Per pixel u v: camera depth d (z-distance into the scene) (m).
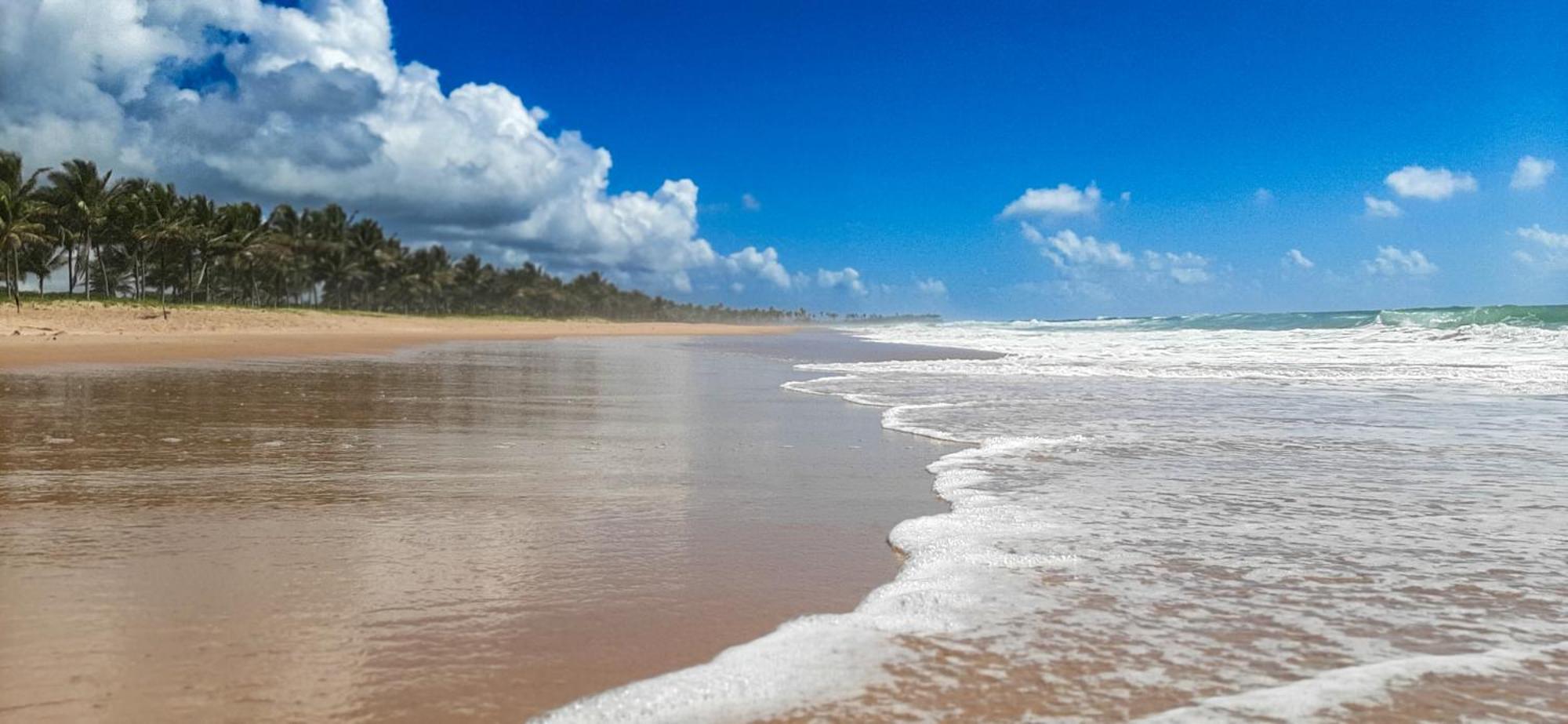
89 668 3.37
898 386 17.95
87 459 8.00
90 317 43.91
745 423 11.70
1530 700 3.30
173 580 4.46
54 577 4.46
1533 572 4.90
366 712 3.08
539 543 5.40
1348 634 3.97
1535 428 11.02
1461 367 20.98
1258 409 13.27
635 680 3.41
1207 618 4.16
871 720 3.10
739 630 3.98
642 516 6.19
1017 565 5.00
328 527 5.65
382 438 9.75
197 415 11.38
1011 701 3.26
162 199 62.88
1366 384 17.59
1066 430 11.02
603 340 55.28
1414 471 8.08
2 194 49.25
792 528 5.92
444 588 4.47
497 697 3.23
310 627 3.87
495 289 130.12
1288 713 3.19
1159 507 6.53
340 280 91.31
